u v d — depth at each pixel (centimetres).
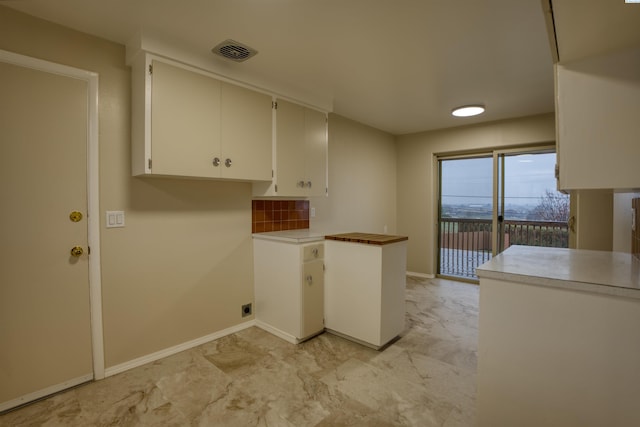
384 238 256
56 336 191
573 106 127
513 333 135
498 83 286
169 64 208
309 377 210
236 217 281
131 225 219
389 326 253
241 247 285
